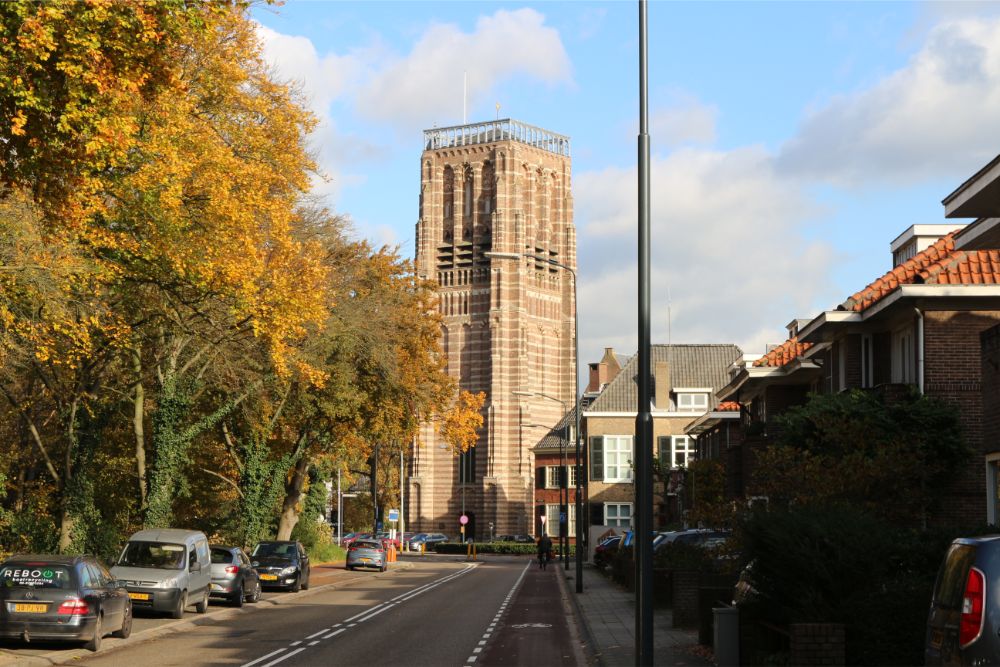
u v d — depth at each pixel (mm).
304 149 36250
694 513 27234
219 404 48719
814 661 14914
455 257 152750
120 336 31781
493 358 147250
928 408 27000
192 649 23453
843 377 32500
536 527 129500
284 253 33688
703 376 94938
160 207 26500
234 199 29609
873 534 16859
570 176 157875
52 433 45594
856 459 23594
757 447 42156
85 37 16938
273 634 27078
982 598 10047
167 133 26625
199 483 56688
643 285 16078
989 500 22469
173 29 18094
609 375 127750
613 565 50938
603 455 98188
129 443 50125
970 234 23188
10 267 25875
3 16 16406
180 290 33719
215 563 35938
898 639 15797
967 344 27656
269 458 57375
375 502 89062
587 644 24516
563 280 156250
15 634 21141
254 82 34125
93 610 22031
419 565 81875
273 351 33719
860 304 31344
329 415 50688
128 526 49406
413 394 54781
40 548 40031
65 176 18625
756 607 18094
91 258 28203
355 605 38156
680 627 26594
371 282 52375
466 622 30953
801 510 17391
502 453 146250
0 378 37750
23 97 16812
